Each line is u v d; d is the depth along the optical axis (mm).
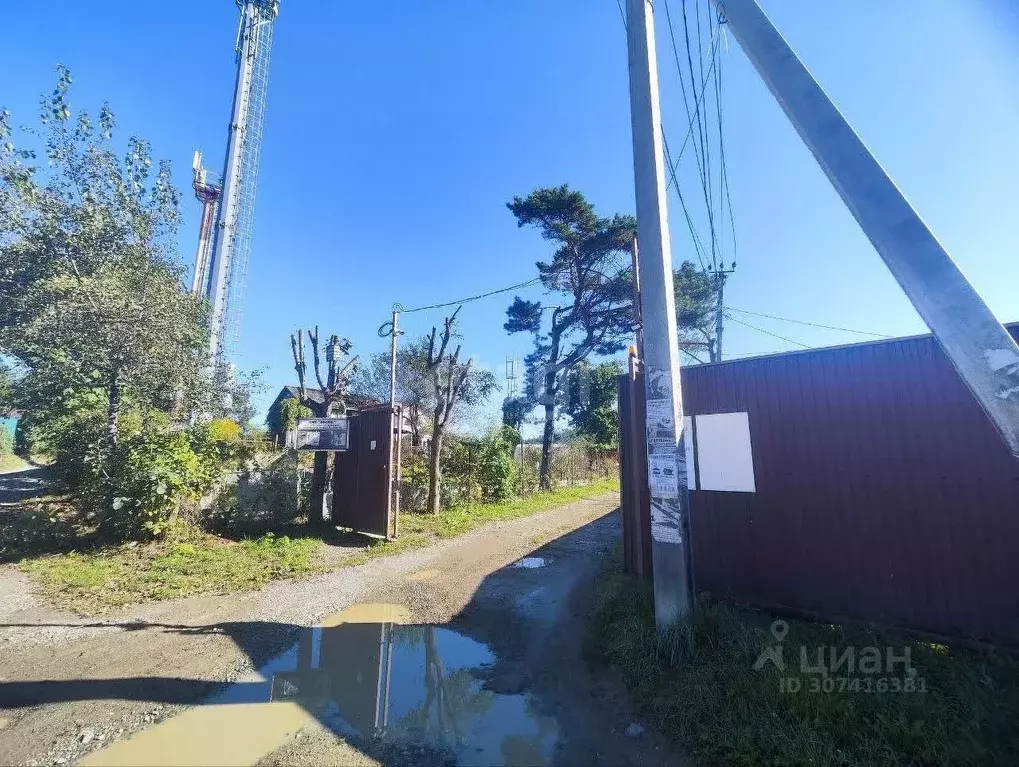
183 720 3314
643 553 5336
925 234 2480
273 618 5152
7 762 2844
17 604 5379
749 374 4938
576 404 25219
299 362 10602
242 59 27547
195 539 7945
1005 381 2305
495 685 3846
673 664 3695
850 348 4445
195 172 29625
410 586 6258
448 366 12930
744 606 4652
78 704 3465
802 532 4547
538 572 6867
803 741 2715
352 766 2865
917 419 4109
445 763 2904
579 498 14992
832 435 4473
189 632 4754
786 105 2883
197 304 11375
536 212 19375
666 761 2871
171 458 7895
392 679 3936
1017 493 3686
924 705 2885
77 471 8992
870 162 2629
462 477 12992
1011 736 2570
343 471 9508
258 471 9508
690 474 5180
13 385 12023
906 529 4086
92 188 9586
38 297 8453
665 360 4070
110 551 7203
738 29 3051
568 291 21422
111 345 8492
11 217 8453
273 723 3303
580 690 3709
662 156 4316
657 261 4145
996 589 3705
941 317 2441
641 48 4332
